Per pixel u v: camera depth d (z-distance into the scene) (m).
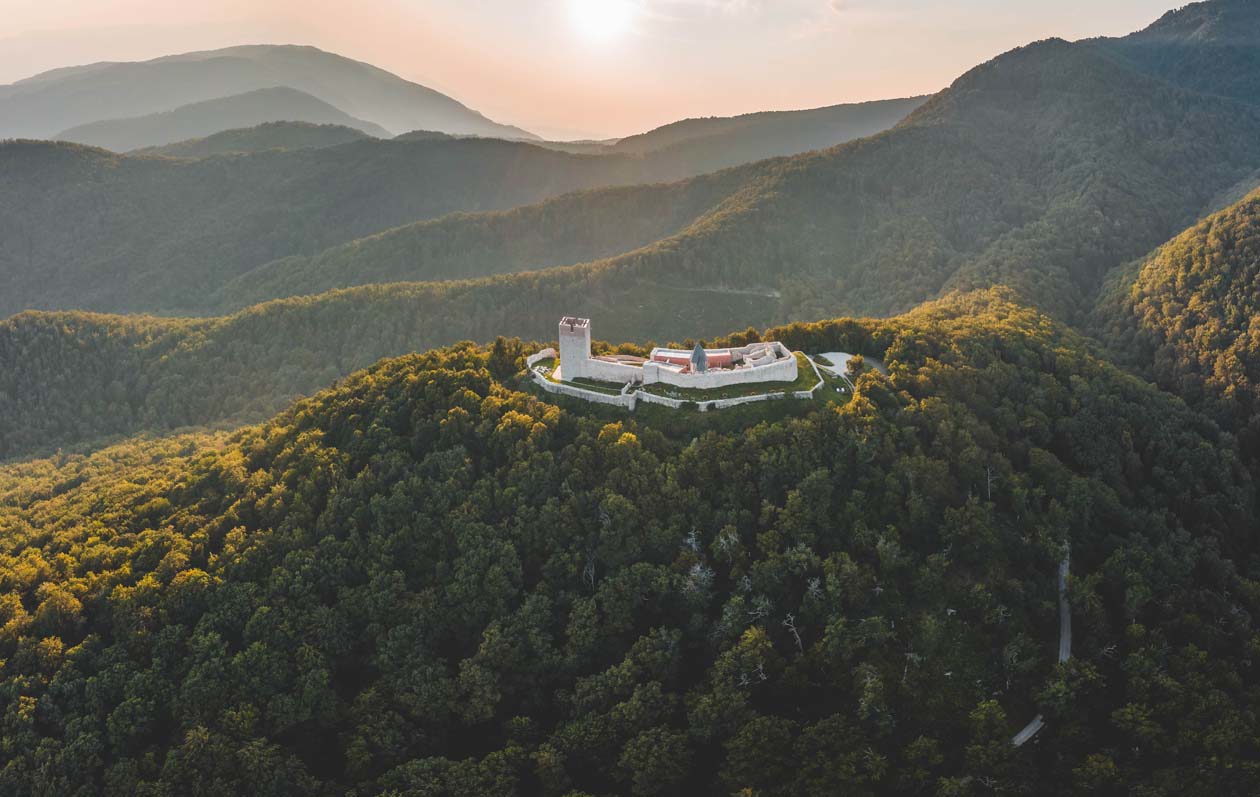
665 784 106.25
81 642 123.44
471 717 114.06
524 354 183.62
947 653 117.75
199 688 112.94
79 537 148.25
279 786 105.94
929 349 177.75
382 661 118.69
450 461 141.12
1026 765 104.62
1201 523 149.50
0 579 134.75
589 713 111.25
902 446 140.38
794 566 122.19
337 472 144.25
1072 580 124.81
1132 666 114.69
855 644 114.06
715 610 124.00
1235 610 126.75
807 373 162.88
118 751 110.25
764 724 105.94
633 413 151.38
